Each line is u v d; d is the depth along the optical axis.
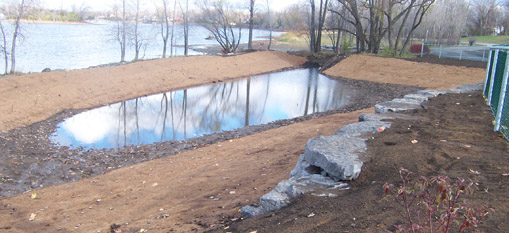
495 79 10.56
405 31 56.16
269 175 8.95
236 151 12.38
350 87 29.73
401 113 10.12
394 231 4.03
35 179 11.11
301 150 10.84
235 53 43.44
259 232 4.86
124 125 17.70
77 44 54.38
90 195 9.39
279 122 17.98
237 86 29.33
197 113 20.48
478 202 4.50
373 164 6.27
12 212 8.46
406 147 6.89
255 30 106.88
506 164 5.84
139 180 10.35
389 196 5.02
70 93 21.77
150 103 22.66
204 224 6.26
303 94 26.53
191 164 11.48
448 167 5.93
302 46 62.62
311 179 6.30
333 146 6.99
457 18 57.78
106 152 13.72
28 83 21.30
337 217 4.70
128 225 7.00
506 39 59.91
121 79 26.14
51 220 7.79
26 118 17.28
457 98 12.30
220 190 8.45
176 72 30.17
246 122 18.72
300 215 5.07
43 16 82.50
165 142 14.97
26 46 48.25
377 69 34.25
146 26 79.56
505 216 4.10
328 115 18.97
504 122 7.64
